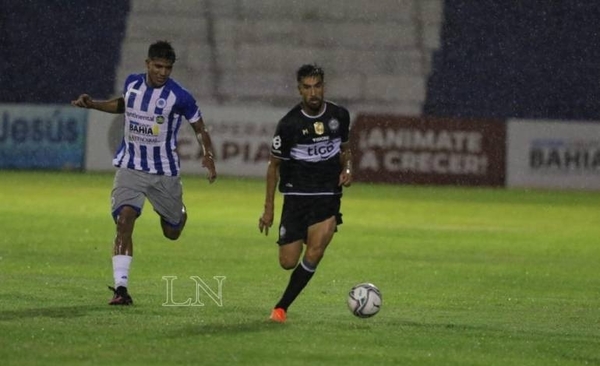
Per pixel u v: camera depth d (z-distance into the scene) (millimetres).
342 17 129000
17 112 107000
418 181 105938
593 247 59562
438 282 43438
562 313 35750
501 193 98375
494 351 26719
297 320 30672
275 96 123375
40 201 76562
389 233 63938
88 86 122188
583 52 124500
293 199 30094
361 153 105938
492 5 127375
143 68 123938
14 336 26375
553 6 126562
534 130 106062
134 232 59500
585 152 106312
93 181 95250
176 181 34656
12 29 123625
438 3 128625
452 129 106188
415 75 124750
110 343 25656
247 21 128375
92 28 125188
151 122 33594
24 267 43688
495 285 43094
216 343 26047
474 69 124625
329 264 48656
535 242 61406
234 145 106500
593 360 26000
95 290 37031
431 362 24844
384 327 29984
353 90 123688
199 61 125125
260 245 54969
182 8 128375
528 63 124375
